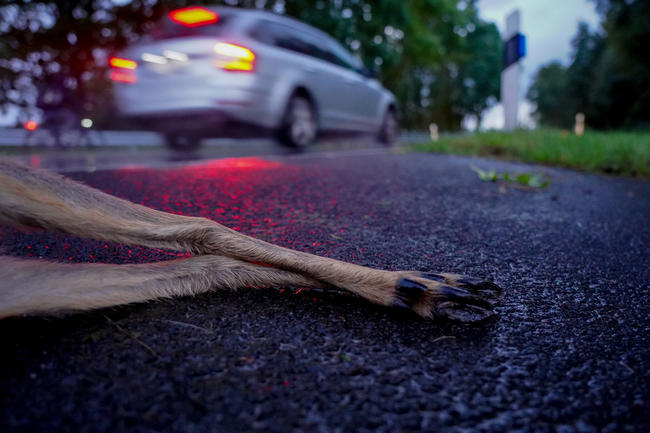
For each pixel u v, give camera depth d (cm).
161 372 87
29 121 661
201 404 78
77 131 688
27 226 110
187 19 463
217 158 443
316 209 230
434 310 115
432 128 812
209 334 103
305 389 84
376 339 104
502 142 564
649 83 1700
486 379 90
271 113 484
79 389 81
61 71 756
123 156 523
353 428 75
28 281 105
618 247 196
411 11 1491
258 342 100
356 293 123
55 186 114
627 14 1695
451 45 1917
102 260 150
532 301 131
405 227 206
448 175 360
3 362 89
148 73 467
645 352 104
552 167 461
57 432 71
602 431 77
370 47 1290
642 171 440
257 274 130
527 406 83
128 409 77
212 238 130
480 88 2814
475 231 206
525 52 715
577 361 99
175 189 259
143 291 117
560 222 235
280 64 490
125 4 852
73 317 109
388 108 743
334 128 606
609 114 1850
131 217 122
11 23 795
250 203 234
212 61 441
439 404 82
